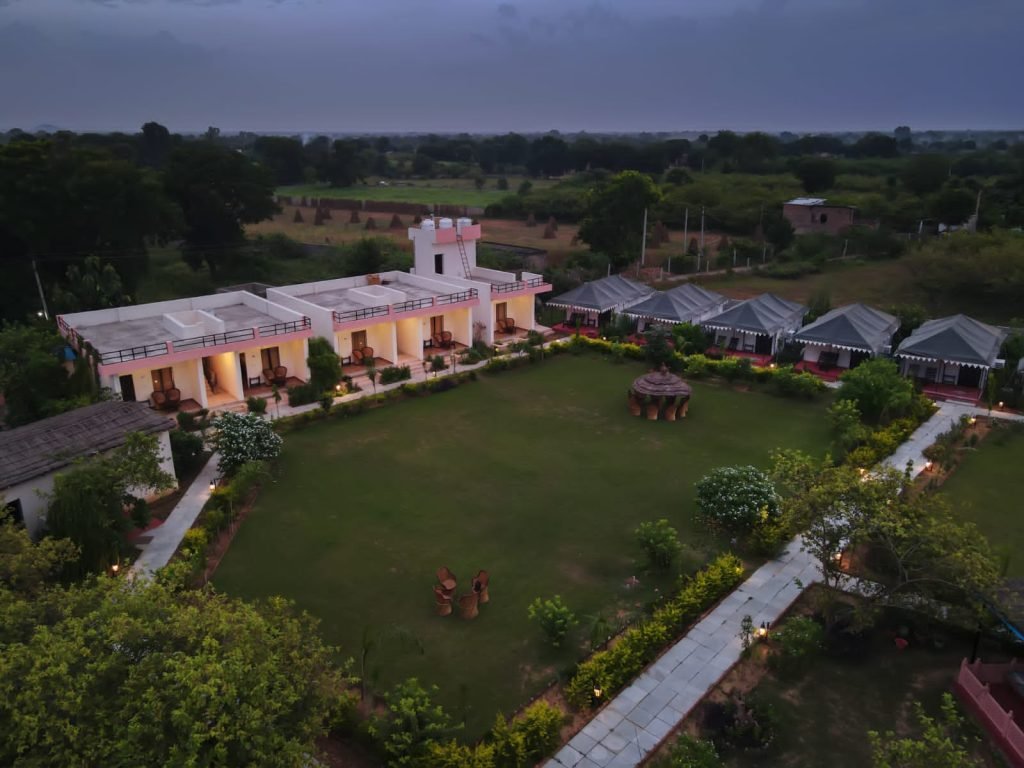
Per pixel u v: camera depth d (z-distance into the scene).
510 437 35.25
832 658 19.89
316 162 163.88
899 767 13.26
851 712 17.92
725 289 69.62
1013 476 30.97
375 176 183.38
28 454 25.50
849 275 75.12
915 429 36.06
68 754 11.33
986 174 127.88
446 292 50.06
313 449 33.81
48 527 23.73
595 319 54.94
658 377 38.09
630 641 19.77
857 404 36.62
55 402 33.75
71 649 12.34
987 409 38.84
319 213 107.62
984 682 18.33
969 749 16.61
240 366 41.16
